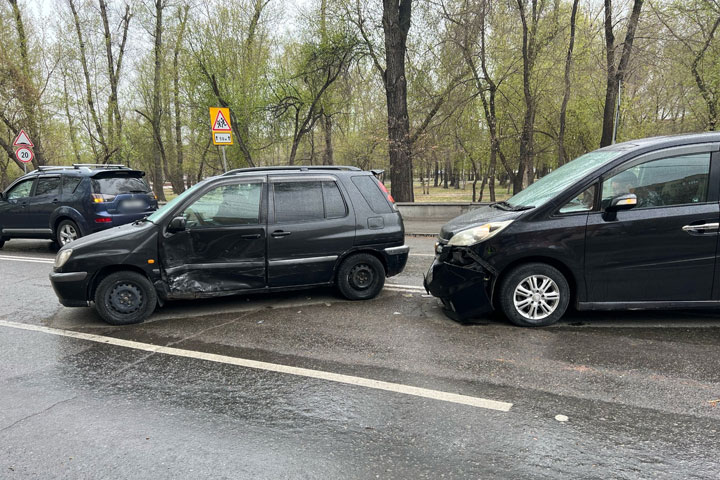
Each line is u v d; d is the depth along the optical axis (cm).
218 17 1683
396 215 615
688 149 453
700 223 446
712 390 336
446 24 1506
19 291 673
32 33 1950
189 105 1855
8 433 296
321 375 376
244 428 299
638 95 1894
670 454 262
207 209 538
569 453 265
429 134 1719
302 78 1716
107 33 2200
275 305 580
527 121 1647
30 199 1002
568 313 517
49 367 402
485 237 467
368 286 596
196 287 535
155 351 435
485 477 246
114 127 2288
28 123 1923
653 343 425
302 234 564
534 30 1540
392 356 411
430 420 304
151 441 285
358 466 257
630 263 455
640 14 1388
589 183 461
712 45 1409
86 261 505
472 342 438
